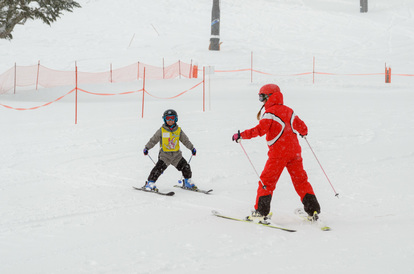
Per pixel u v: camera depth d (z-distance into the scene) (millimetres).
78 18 63438
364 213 8172
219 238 6906
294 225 7625
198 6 70812
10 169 11836
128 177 11125
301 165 7852
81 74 40031
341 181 10555
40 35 55688
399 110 23250
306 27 61281
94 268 5723
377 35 56594
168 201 9141
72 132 17688
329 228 7250
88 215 8102
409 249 6180
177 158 10031
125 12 66812
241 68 43750
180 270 5641
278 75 40969
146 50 50562
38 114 22828
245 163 12641
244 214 8320
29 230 7266
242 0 75000
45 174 11352
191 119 20828
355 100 27891
